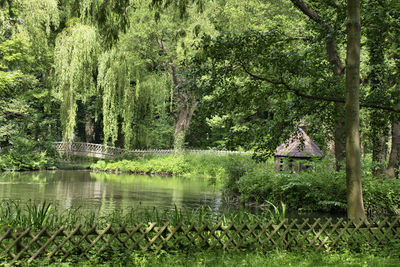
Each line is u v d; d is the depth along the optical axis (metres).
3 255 5.21
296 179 14.67
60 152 40.06
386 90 10.16
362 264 5.98
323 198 14.12
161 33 33.19
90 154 42.50
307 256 6.36
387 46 9.93
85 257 5.76
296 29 18.41
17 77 31.98
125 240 5.95
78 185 23.11
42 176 29.14
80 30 25.61
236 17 21.53
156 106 41.91
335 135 12.73
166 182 27.45
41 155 36.56
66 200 16.14
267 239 6.69
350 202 7.26
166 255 5.96
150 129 47.53
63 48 26.11
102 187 22.39
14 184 22.23
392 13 9.34
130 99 35.88
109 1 9.51
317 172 14.95
